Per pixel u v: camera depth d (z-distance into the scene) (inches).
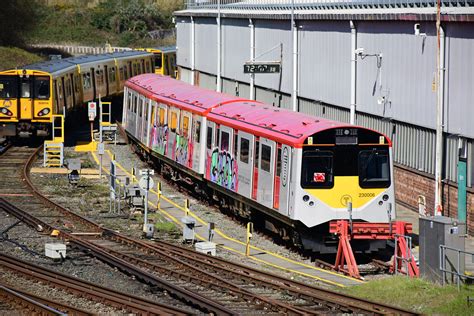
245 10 4192.9
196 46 5088.6
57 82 3973.9
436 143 2393.0
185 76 5418.3
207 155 2738.7
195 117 2839.6
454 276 1718.8
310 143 2049.7
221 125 2610.7
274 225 2265.0
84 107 4877.0
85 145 4097.0
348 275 1923.0
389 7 2849.4
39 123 3860.7
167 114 3184.1
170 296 1663.4
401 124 2691.9
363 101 2898.6
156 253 2047.2
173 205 2797.7
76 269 1889.8
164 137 3208.7
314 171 2054.6
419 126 2559.1
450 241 1727.4
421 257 1787.6
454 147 2383.1
